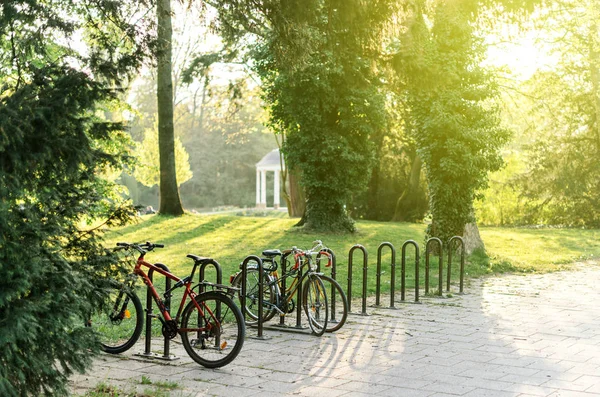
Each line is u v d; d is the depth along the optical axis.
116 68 5.75
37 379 4.87
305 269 12.60
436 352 7.84
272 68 23.81
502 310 10.95
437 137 18.09
